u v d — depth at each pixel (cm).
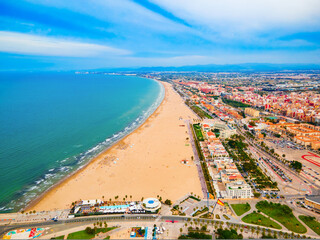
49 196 19100
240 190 19250
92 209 17338
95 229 15025
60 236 14662
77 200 18650
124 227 15550
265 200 18462
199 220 16238
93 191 19925
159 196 19262
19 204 18025
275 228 15412
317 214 17100
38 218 16438
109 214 17000
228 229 15212
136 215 16838
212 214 16838
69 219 16388
